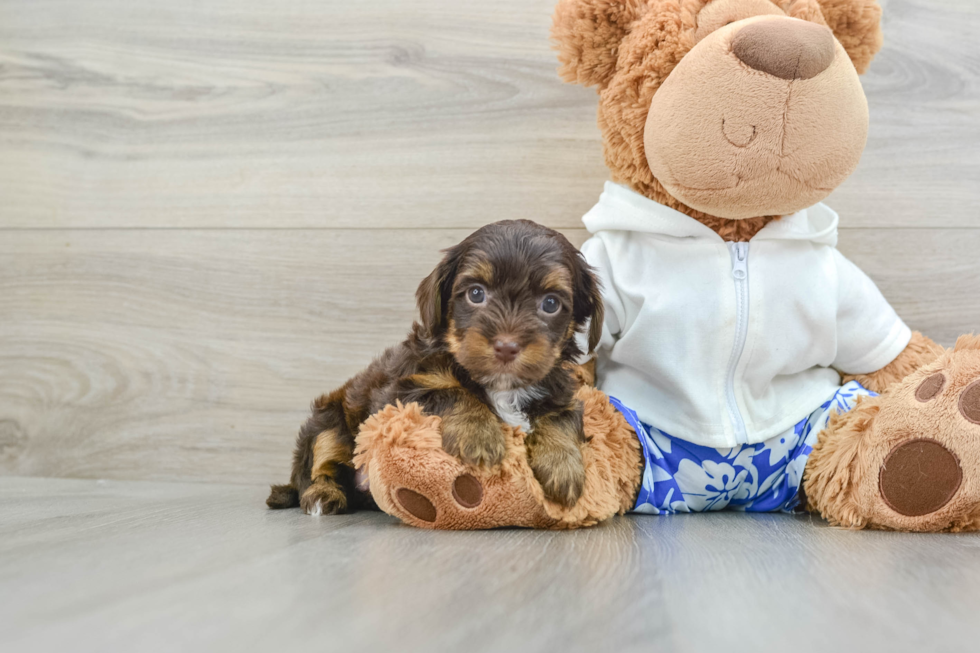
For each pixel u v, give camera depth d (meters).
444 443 0.57
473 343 0.57
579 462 0.59
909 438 0.58
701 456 0.66
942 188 0.77
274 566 0.47
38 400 0.83
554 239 0.60
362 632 0.38
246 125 0.82
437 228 0.80
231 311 0.82
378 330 0.80
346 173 0.81
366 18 0.81
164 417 0.82
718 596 0.43
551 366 0.58
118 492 0.75
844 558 0.50
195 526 0.58
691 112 0.61
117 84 0.83
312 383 0.81
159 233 0.83
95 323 0.83
